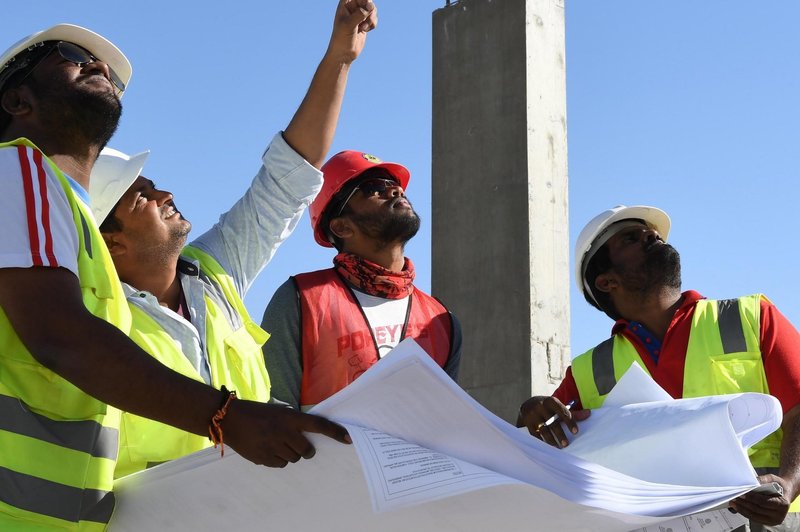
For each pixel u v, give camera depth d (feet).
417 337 13.10
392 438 6.97
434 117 24.76
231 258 11.98
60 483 7.30
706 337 12.95
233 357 10.82
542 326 22.40
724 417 8.49
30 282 6.93
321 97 11.98
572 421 9.91
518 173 23.02
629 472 8.83
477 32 24.31
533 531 7.73
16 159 7.30
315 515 7.48
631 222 14.30
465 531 7.66
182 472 7.55
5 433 7.16
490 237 23.22
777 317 12.78
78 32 9.23
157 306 10.43
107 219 11.03
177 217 11.30
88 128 8.53
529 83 23.27
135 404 6.88
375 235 13.34
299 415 6.92
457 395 6.84
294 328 12.59
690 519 8.56
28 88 8.55
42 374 7.37
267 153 12.14
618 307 14.14
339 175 13.52
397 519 7.51
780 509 9.36
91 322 6.92
